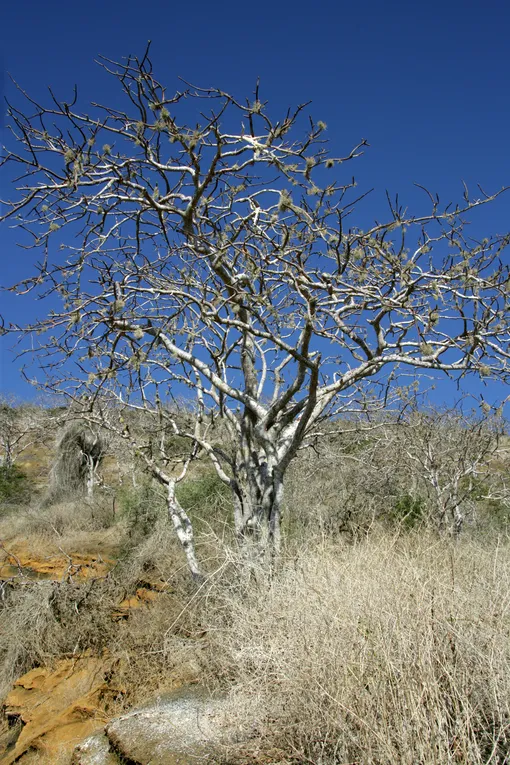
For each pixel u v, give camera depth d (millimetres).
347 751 3076
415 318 5191
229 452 9133
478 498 9344
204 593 5668
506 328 5457
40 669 6043
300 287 5613
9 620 6699
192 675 5031
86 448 16078
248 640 4273
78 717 4953
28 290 5844
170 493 6656
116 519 11883
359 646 3586
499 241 5938
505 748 3029
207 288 5816
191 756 3664
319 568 4891
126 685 5258
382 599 3977
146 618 6039
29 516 12680
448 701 3166
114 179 5652
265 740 3402
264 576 5215
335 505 8445
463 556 5445
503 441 10016
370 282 5887
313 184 5258
